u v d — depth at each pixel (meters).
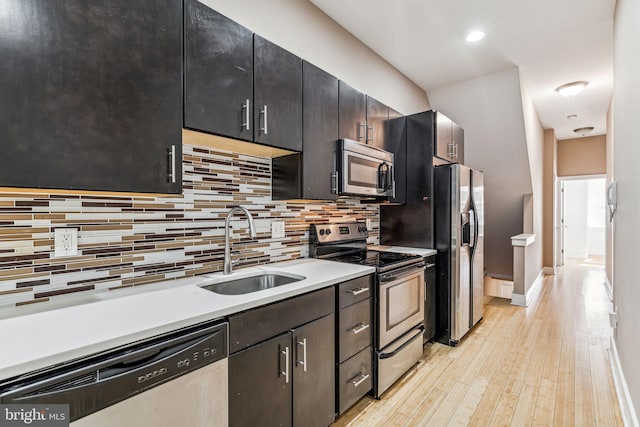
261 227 2.14
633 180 1.85
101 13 1.11
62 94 1.02
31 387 0.79
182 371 1.07
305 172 1.97
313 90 2.02
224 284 1.76
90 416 0.87
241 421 1.28
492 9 2.45
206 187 1.82
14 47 0.93
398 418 1.88
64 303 1.26
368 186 2.43
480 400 2.06
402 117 3.04
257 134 1.67
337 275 1.83
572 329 3.30
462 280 2.94
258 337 1.35
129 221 1.52
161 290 1.47
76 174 1.05
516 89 3.51
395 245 3.20
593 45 2.97
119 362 0.94
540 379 2.32
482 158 4.40
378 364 2.07
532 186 4.50
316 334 1.65
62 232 1.32
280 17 2.20
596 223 8.71
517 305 4.16
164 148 1.28
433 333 2.90
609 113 4.57
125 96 1.17
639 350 1.66
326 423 1.71
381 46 3.01
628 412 1.82
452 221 2.87
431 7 2.43
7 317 1.11
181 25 1.34
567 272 6.41
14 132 0.93
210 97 1.45
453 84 3.79
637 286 1.74
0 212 1.18
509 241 4.96
